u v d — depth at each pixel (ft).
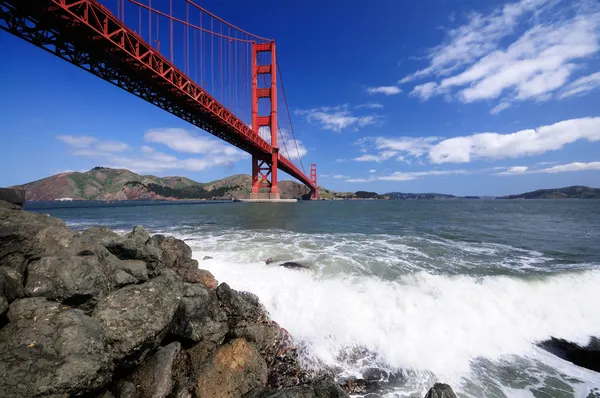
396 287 19.60
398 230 48.93
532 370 13.88
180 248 23.08
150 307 12.95
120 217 71.00
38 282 11.79
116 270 14.49
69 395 9.15
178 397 10.83
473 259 27.81
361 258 26.27
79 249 14.47
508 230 51.57
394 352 14.88
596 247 35.06
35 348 9.55
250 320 16.25
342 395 10.51
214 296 16.42
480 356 14.92
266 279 20.47
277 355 14.21
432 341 15.78
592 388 12.59
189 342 13.79
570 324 17.67
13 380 8.50
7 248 13.07
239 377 11.55
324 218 73.61
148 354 12.30
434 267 24.40
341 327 16.24
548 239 41.24
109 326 11.62
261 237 38.29
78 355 9.80
